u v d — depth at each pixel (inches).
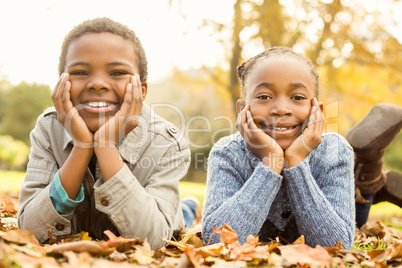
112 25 80.5
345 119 370.3
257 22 328.5
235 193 78.3
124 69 79.2
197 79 404.5
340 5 324.2
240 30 327.0
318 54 336.2
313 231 76.1
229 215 75.2
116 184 73.1
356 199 132.6
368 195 135.7
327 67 350.0
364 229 125.4
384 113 126.4
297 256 62.9
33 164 81.4
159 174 82.4
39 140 83.0
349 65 361.1
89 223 86.2
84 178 81.1
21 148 951.6
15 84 1344.7
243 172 84.0
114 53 78.3
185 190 306.5
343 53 339.6
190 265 60.3
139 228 73.6
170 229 78.6
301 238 74.5
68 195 74.4
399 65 339.9
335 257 67.4
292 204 79.3
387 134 125.8
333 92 362.0
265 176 77.3
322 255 63.5
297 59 84.0
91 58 77.2
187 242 87.1
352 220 79.6
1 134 1318.9
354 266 62.1
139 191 74.6
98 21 80.4
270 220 85.9
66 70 79.5
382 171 137.6
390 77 354.3
